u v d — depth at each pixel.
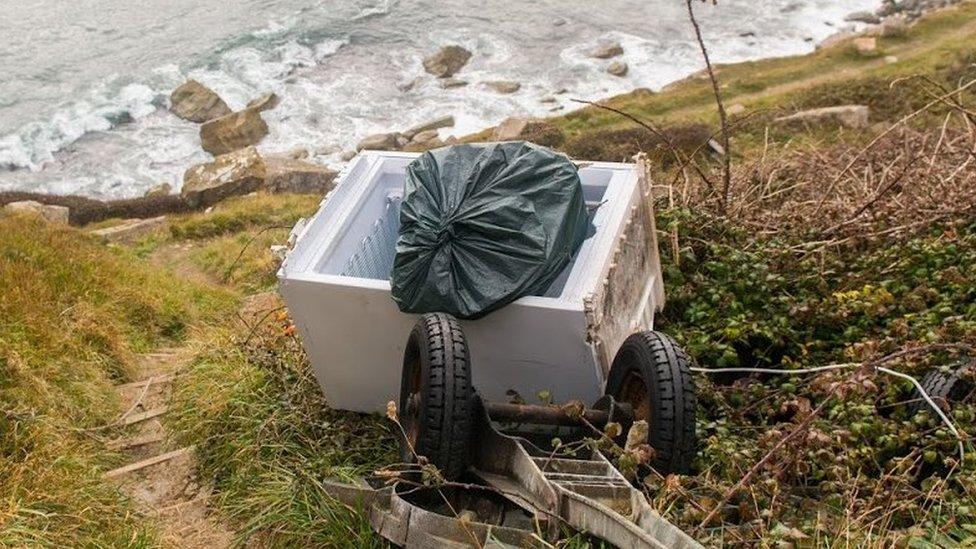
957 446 2.65
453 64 22.77
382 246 3.46
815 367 3.31
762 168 5.07
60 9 26.22
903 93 15.40
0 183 18.80
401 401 2.90
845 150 5.67
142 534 2.93
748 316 3.61
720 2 25.22
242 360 3.87
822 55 19.58
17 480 2.99
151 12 25.98
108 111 21.20
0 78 22.66
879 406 2.94
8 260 5.14
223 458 3.40
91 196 18.36
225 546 3.01
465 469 2.72
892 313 3.50
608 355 2.97
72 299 4.96
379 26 24.77
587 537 2.35
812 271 3.81
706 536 2.35
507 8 25.42
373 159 3.45
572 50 23.23
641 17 24.64
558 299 2.80
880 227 4.05
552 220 2.91
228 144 19.81
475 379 3.01
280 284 3.00
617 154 13.50
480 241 2.85
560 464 2.56
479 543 2.40
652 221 3.47
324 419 3.37
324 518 2.83
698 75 20.36
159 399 4.16
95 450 3.63
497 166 3.02
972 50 16.94
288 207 13.02
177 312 5.52
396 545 2.66
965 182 4.19
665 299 3.78
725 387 3.27
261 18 25.33
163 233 11.62
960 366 2.85
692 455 2.62
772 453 2.53
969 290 3.44
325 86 22.31
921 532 2.29
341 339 3.09
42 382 3.81
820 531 2.36
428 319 2.74
